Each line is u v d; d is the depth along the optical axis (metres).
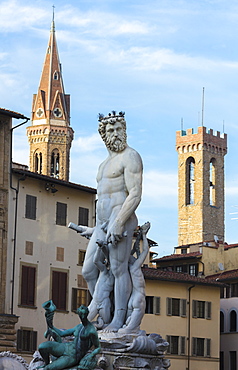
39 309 83.44
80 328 17.38
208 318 99.00
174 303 96.31
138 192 22.92
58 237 87.06
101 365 21.27
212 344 98.88
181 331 96.12
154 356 22.09
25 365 23.02
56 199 87.50
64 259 87.25
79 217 90.00
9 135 83.19
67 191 88.81
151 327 93.56
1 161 82.19
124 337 21.81
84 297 88.75
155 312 94.12
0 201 81.06
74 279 88.00
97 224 23.48
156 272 95.50
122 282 22.81
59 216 87.56
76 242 89.00
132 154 23.14
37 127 199.50
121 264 22.81
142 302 22.89
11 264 81.31
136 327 22.58
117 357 21.31
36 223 84.81
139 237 23.33
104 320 23.00
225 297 106.62
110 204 23.14
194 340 97.00
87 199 91.25
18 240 82.56
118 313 22.78
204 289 99.25
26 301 82.25
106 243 22.77
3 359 22.78
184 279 96.88
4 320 77.81
